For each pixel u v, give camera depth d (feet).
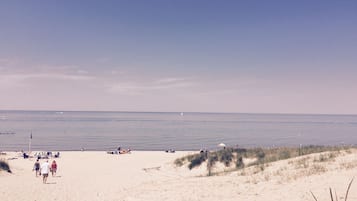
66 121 625.82
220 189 46.50
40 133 328.08
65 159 136.98
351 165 50.39
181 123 614.75
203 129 429.38
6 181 70.28
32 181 73.15
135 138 283.79
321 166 53.52
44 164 72.79
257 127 499.92
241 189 44.93
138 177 85.25
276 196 38.14
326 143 237.66
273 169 59.21
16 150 189.26
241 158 95.04
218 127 485.56
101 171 99.45
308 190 38.40
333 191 36.09
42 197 53.72
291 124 638.53
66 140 258.37
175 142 249.55
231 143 241.55
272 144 232.32
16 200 50.70
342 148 77.05
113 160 133.39
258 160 89.25
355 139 276.21
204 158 96.84
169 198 43.39
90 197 52.75
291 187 41.60
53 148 205.77
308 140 267.18
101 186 67.26
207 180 56.85
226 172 70.90
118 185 68.59
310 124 648.79
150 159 135.64
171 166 100.94
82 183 72.18
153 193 47.96
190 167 95.76
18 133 322.55
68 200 51.37
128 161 129.29
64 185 68.03
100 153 165.58
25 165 112.06
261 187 44.55
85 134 323.78
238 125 561.43
